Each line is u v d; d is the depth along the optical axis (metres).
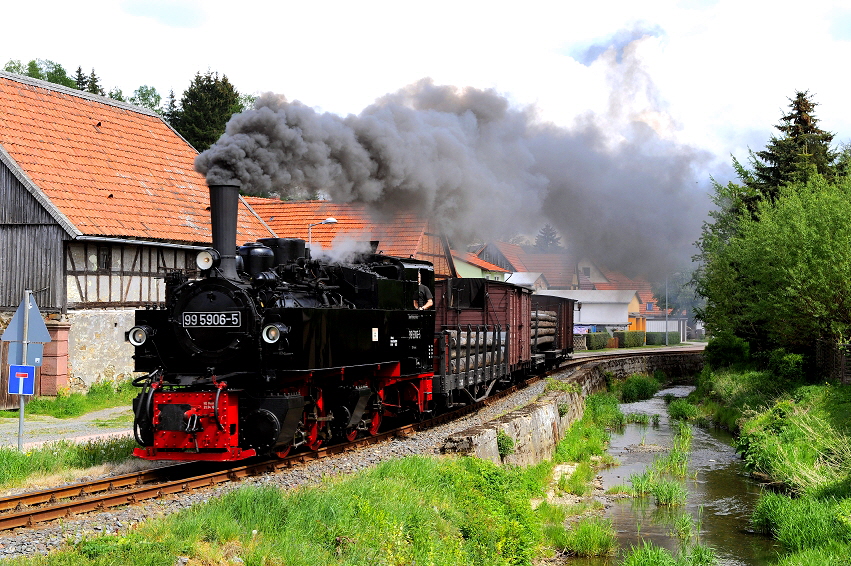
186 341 11.52
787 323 24.16
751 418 21.80
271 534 8.08
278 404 11.20
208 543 7.57
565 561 11.77
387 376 15.09
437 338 17.56
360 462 12.11
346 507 9.08
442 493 11.02
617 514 14.47
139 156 25.09
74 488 9.69
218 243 11.72
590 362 37.09
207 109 48.41
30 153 21.08
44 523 8.29
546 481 16.39
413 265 16.73
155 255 22.95
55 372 19.66
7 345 19.41
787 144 33.00
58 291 19.97
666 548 12.41
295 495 9.22
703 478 17.39
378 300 14.39
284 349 11.33
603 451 20.69
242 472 10.96
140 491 9.43
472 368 19.70
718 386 27.98
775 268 23.59
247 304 11.30
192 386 11.39
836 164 33.56
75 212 20.50
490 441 14.31
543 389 24.59
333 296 13.30
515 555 10.52
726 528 13.55
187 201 25.27
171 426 11.00
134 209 22.62
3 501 8.79
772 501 13.63
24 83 23.17
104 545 7.13
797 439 17.36
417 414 16.55
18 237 20.41
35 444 13.59
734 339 33.16
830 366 22.38
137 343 11.70
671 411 27.92
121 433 15.41
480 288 22.50
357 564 7.89
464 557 9.50
